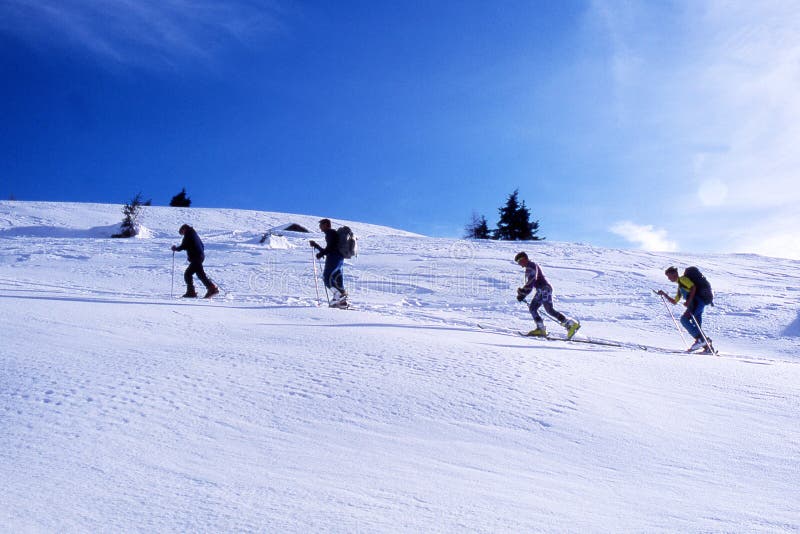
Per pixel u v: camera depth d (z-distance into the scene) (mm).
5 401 3781
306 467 3057
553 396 4766
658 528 2557
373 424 3869
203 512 2408
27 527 2160
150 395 4086
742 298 17641
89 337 6047
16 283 12938
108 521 2273
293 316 8578
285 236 34750
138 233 36844
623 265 25312
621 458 3562
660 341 11234
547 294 9258
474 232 65375
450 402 4422
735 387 5578
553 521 2559
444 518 2508
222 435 3459
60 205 48062
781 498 3027
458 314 13000
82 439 3217
